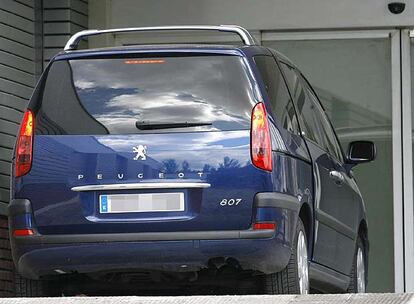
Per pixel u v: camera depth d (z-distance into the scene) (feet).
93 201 77.61
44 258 78.13
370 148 95.81
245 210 76.69
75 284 83.87
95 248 77.30
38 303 69.41
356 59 135.85
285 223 77.51
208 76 78.95
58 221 77.97
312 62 136.36
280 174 77.61
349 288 95.20
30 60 122.72
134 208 77.10
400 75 135.44
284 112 81.30
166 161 77.15
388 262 135.23
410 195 135.13
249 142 77.20
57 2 127.44
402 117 135.33
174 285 83.30
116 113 78.69
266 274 78.79
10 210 79.20
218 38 136.77
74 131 78.79
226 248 76.43
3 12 118.01
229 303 68.03
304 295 70.03
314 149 85.66
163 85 78.95
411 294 69.82
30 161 78.79
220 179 76.79
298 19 135.44
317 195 84.23
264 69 80.84
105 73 79.87
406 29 135.44
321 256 85.25
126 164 77.41
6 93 117.19
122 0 136.67
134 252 77.00
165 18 136.56
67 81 80.12
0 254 113.29
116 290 86.99
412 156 135.23
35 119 79.71
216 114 77.97
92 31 84.02
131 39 137.69
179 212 76.79
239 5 136.05
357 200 96.02
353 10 134.82
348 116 136.05
